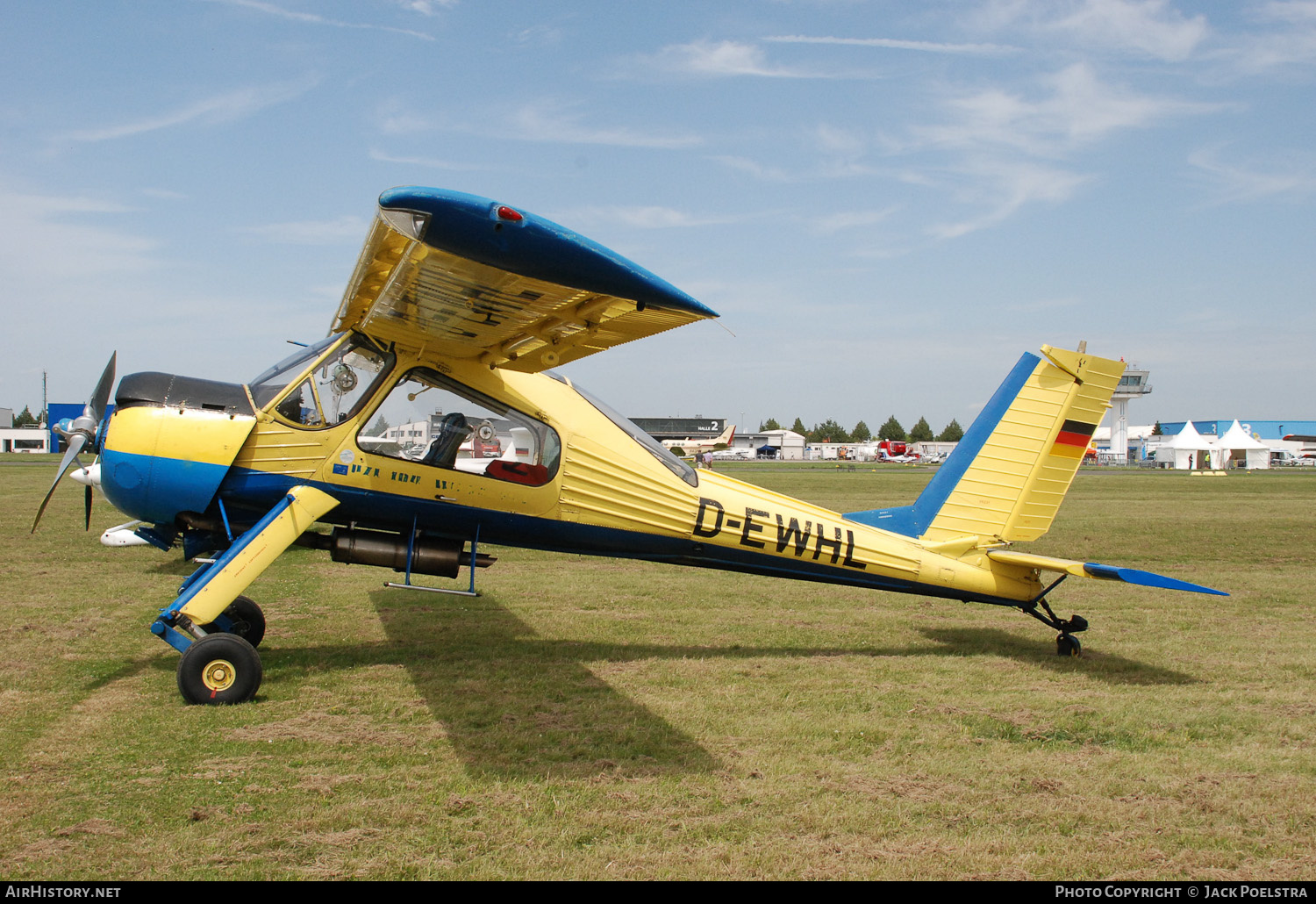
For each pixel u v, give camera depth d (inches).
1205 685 250.4
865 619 350.9
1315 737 202.7
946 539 307.9
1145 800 164.2
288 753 177.9
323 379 248.1
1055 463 313.3
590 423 276.1
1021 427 311.7
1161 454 3376.0
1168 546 645.9
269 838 138.3
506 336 235.9
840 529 298.7
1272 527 791.1
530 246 161.6
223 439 234.2
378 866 130.3
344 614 331.3
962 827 151.0
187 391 239.0
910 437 6274.6
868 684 247.4
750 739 195.3
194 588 216.2
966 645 305.0
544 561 520.4
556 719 206.2
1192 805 162.4
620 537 279.4
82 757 172.4
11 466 1722.4
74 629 285.7
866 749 190.2
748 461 3964.1
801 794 163.3
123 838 137.1
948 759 184.4
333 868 129.3
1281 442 4109.3
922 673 261.9
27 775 162.6
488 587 412.2
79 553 480.1
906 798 163.3
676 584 432.5
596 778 169.0
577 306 200.7
